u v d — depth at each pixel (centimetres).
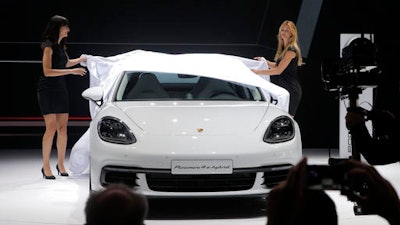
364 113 195
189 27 975
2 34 958
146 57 558
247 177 435
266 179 439
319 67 925
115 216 98
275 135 450
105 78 632
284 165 445
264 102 513
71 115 988
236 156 429
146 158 427
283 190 106
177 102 502
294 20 949
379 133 191
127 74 548
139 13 967
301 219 108
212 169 428
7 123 980
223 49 980
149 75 534
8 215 455
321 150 919
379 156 183
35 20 959
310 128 937
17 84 977
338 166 115
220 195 427
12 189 575
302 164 106
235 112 475
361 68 292
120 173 436
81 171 645
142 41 973
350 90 299
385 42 886
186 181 430
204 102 507
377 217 444
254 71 625
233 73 530
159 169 427
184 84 559
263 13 970
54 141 974
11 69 973
